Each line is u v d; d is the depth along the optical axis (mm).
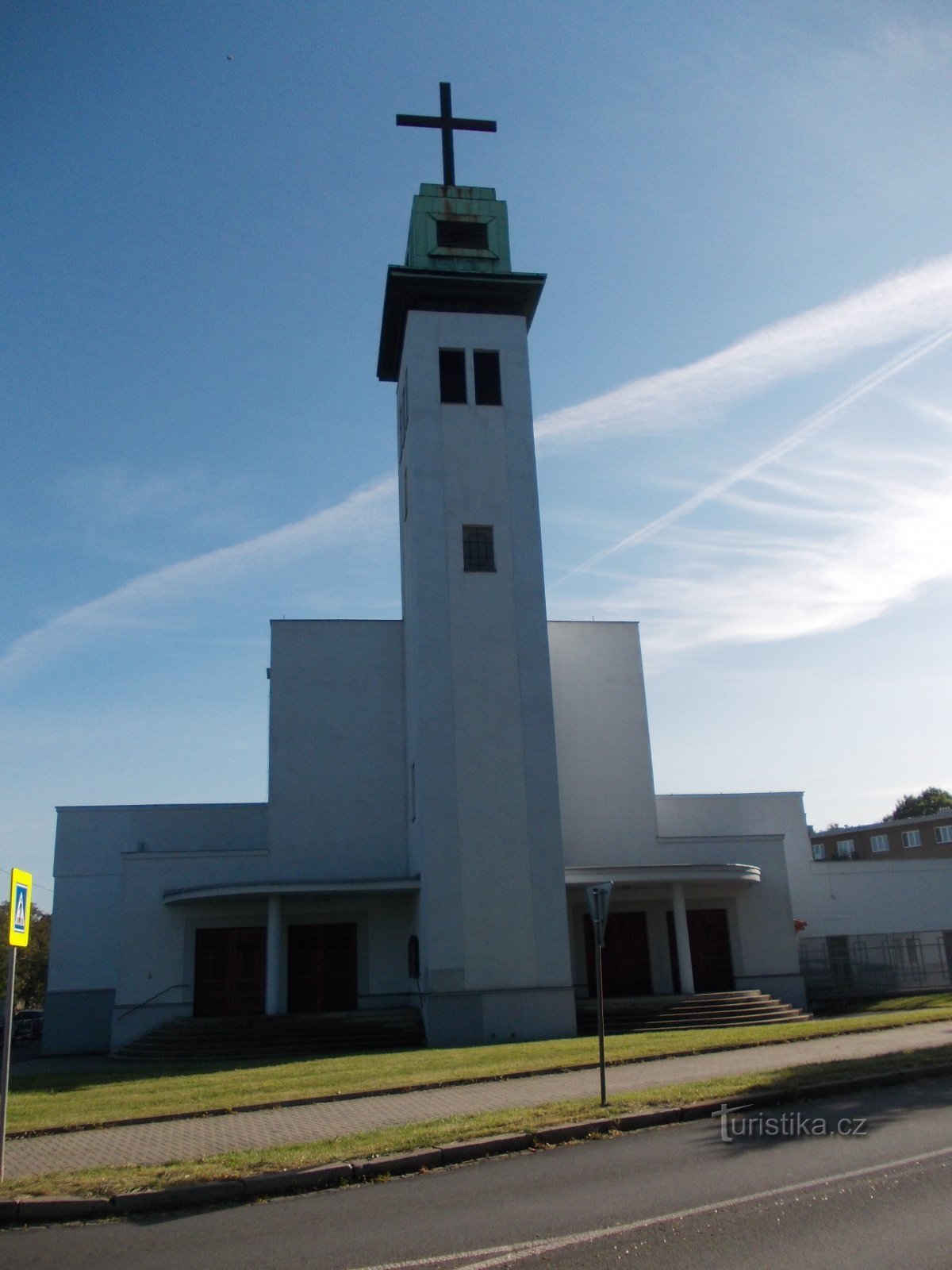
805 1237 7758
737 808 42312
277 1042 27547
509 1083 16672
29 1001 77188
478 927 28875
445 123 36344
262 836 38844
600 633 38625
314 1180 10484
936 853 69500
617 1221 8445
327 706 35781
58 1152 12742
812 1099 13977
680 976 33375
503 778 30219
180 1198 10016
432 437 32938
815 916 41688
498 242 35188
